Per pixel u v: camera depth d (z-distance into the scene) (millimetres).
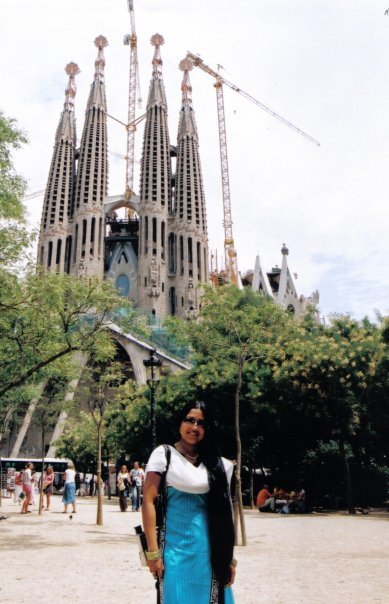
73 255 138250
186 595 3797
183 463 4219
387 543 15328
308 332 39469
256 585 9266
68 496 26766
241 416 35750
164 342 92688
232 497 4316
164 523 4086
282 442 37125
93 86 154000
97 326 19391
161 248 137625
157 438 42125
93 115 150250
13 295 18234
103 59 158375
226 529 4086
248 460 37781
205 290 20859
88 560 12133
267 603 7918
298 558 12445
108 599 8242
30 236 18844
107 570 10859
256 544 15102
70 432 63594
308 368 31781
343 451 31391
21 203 19797
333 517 26234
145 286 133250
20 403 35031
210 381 33938
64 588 9086
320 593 8617
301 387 32156
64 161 147750
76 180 146500
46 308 18500
